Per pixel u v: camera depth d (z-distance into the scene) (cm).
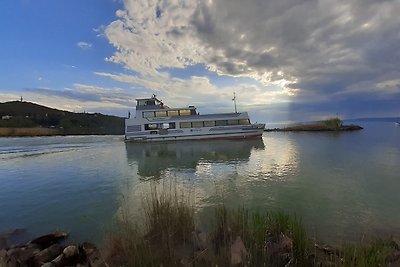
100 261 511
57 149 3534
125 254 486
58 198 1242
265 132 7094
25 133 8031
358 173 1658
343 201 1112
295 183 1417
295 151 2775
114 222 886
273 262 457
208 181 1484
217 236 552
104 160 2439
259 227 562
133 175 1722
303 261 477
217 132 3891
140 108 4066
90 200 1186
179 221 585
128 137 3981
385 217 928
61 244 776
